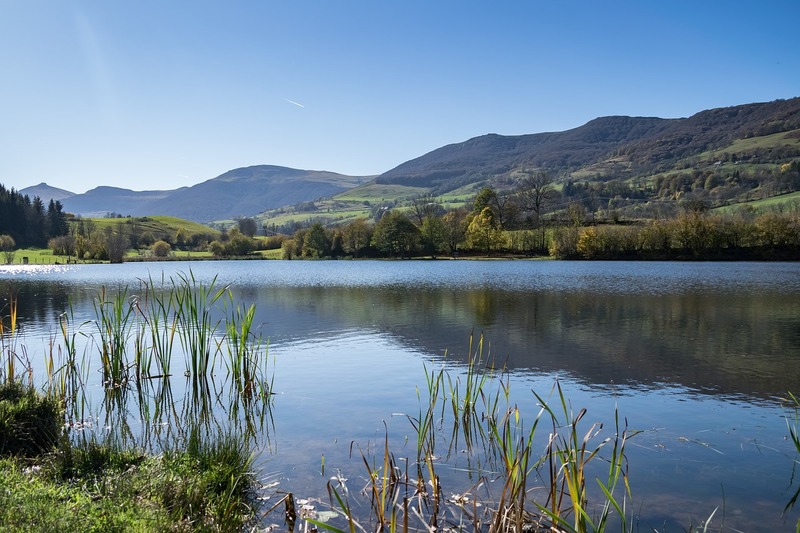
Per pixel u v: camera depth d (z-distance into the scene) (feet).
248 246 520.01
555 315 115.65
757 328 97.45
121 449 34.35
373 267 335.26
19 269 342.44
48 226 600.39
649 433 42.86
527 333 93.04
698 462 36.60
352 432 43.04
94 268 355.77
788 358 72.38
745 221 355.36
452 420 46.34
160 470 29.84
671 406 50.88
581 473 25.68
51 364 49.39
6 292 174.40
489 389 56.95
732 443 40.47
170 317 108.47
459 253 430.20
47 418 37.24
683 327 98.78
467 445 39.96
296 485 32.27
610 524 27.91
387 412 48.70
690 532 27.14
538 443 40.34
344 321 108.88
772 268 274.77
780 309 122.52
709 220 351.67
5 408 35.47
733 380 60.95
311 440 40.98
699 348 79.30
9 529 20.18
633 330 95.81
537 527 26.04
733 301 138.00
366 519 27.71
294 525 26.58
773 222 334.85
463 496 28.37
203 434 41.83
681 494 31.63
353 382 60.08
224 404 51.52
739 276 224.53
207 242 589.73
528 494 31.17
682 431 43.45
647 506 30.04
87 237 515.09
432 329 98.32
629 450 38.88
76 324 101.65
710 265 302.66
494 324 103.71
